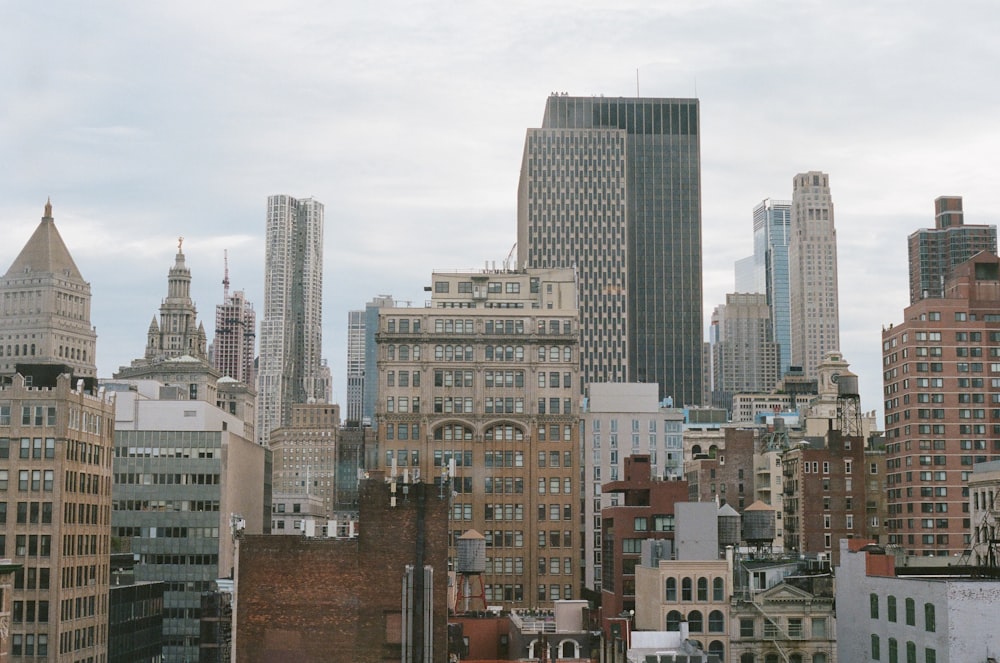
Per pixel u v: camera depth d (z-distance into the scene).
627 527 176.25
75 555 173.12
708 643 137.88
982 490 196.25
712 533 142.00
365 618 88.81
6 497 167.88
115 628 191.75
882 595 108.75
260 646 88.38
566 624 159.00
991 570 115.19
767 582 145.88
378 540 89.38
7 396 169.75
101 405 186.62
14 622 165.12
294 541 89.62
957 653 94.19
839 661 120.69
